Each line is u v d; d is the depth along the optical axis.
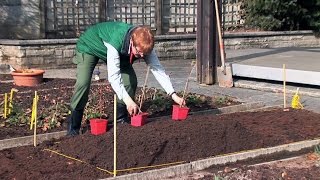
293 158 5.98
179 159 5.68
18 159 5.76
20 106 8.43
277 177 5.29
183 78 12.12
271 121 7.27
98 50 6.04
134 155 5.54
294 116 7.57
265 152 6.02
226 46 16.50
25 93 9.88
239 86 10.84
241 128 6.38
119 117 6.56
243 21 18.38
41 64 13.99
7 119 7.52
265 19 17.75
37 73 11.01
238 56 13.11
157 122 6.28
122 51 5.72
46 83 11.21
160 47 15.80
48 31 15.55
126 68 6.32
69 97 9.39
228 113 8.16
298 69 10.36
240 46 16.80
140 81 11.77
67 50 14.34
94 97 9.01
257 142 6.24
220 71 10.96
